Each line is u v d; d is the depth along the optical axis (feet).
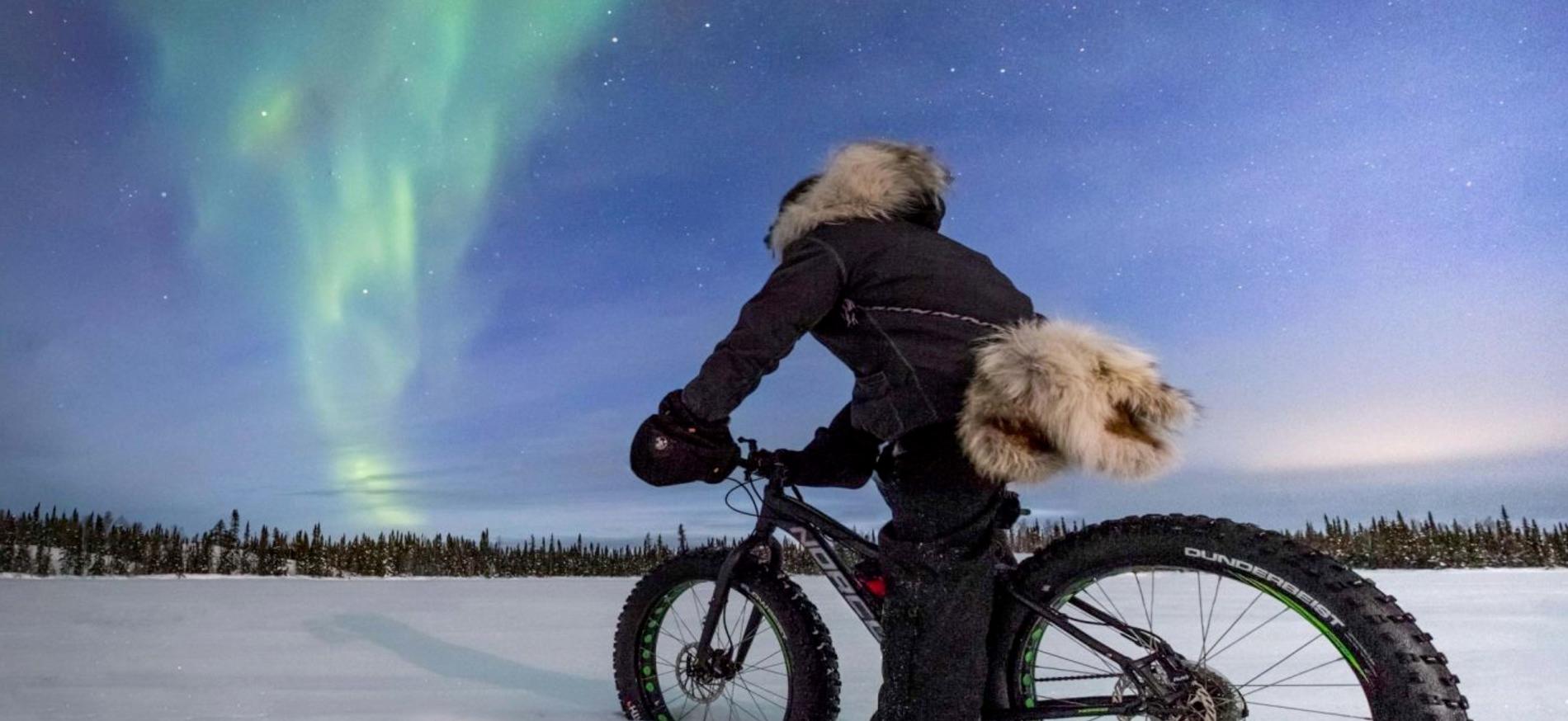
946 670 4.86
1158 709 4.62
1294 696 6.92
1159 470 4.40
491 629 12.48
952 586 4.88
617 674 7.07
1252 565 4.46
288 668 8.86
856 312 5.09
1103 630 4.90
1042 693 5.47
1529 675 8.41
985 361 4.55
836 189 5.42
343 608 15.38
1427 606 16.51
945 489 4.86
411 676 8.54
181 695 7.44
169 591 19.36
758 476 6.25
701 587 7.19
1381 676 4.05
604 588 23.21
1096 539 4.97
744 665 6.89
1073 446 4.32
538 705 7.28
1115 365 4.45
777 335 5.01
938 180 5.57
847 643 11.45
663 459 5.27
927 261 5.05
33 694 7.43
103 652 9.84
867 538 5.71
